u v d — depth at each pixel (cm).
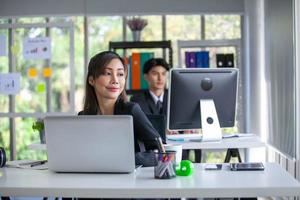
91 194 177
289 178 191
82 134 201
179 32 544
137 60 493
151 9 529
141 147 232
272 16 436
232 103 307
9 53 541
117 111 232
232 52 532
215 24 544
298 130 359
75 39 543
